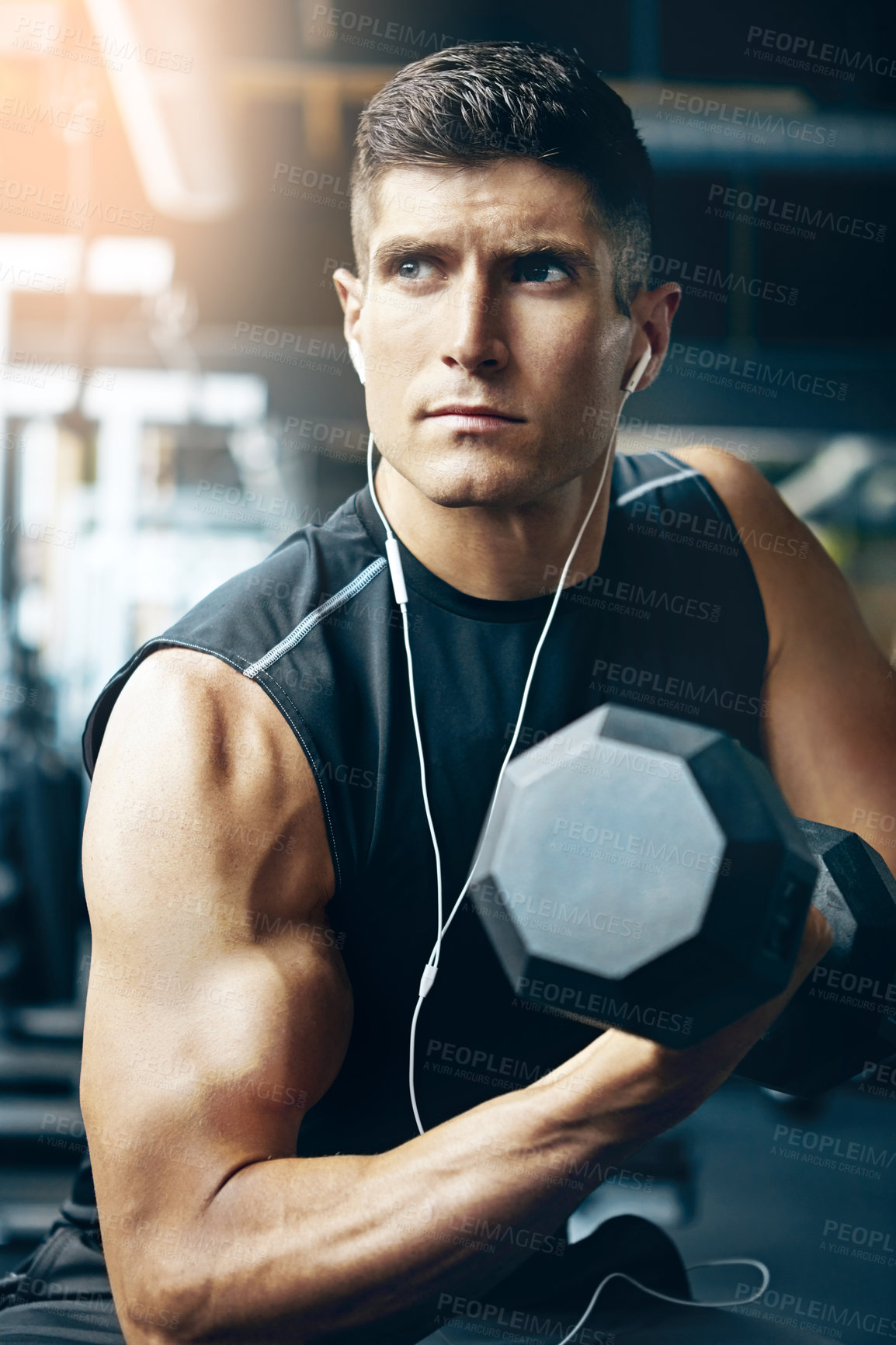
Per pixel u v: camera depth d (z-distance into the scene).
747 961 0.44
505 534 0.84
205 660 0.78
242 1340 0.61
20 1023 3.43
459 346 0.74
